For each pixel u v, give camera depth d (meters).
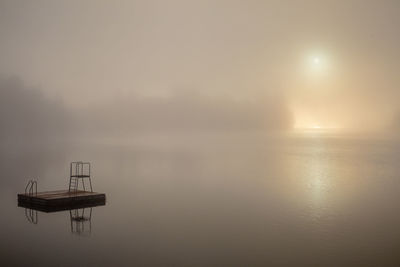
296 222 18.12
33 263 13.34
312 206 21.31
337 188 26.69
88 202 21.84
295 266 13.00
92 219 18.62
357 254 14.02
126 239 15.76
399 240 15.49
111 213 19.77
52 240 15.66
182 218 18.84
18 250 14.52
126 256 13.95
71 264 13.27
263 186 27.48
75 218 18.83
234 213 19.86
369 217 18.92
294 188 26.83
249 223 17.97
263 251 14.37
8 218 18.69
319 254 14.05
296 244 15.12
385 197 23.62
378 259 13.54
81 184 28.03
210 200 22.95
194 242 15.39
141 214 19.62
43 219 18.59
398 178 31.20
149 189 26.38
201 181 29.72
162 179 30.53
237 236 16.14
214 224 17.86
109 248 14.74
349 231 16.70
